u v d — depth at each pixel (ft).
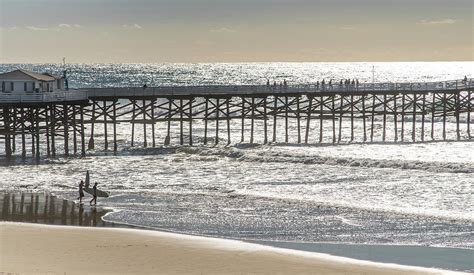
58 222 177.37
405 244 160.35
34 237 159.22
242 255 148.25
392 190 224.12
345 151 310.24
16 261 138.72
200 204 202.28
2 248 148.77
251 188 228.63
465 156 297.53
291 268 139.33
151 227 174.09
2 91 281.95
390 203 203.92
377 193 219.41
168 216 186.19
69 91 286.25
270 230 172.55
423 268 140.36
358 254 152.05
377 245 159.53
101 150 317.01
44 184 230.48
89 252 147.43
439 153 307.78
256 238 165.37
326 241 162.81
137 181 241.14
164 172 260.83
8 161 280.72
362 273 136.56
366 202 205.16
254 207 198.80
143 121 316.60
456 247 157.89
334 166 273.95
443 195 215.31
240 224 178.50
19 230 165.99
